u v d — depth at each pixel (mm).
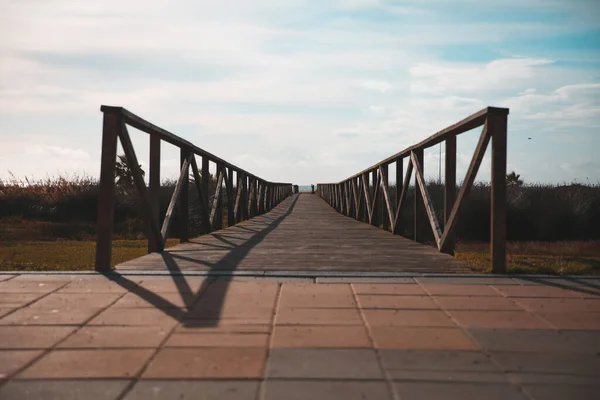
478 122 5152
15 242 9484
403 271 4785
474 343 2752
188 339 2818
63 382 2244
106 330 2984
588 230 18547
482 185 19422
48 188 16516
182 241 7637
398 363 2455
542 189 20297
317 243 7391
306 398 2072
